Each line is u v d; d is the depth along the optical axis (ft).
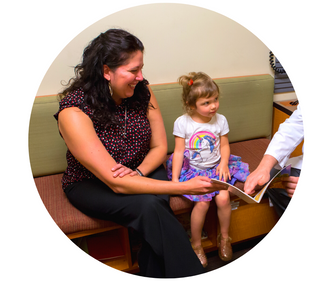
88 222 4.99
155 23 6.50
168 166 6.20
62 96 5.73
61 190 5.75
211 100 5.67
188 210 5.56
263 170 5.10
